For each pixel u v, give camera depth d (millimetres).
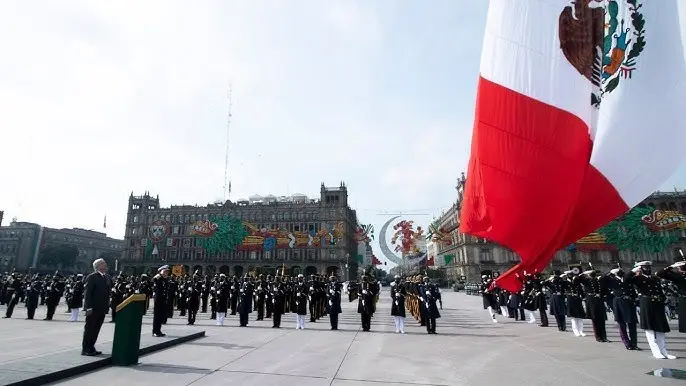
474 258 73562
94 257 134875
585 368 7875
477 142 11789
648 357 9023
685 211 68750
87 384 6457
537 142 10570
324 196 96312
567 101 10219
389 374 7367
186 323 16500
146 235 102625
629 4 10195
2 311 21203
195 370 7535
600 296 11625
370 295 14594
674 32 9789
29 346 9812
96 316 8305
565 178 10305
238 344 10711
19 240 115062
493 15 11352
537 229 10984
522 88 10734
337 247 91625
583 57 10211
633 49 10086
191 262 96688
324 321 18406
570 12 10406
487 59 11453
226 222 84062
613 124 10148
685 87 9539
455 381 6867
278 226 96250
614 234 60312
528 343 11203
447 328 15352
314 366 8008
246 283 16047
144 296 8414
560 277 14781
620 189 10062
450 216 84688
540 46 10609
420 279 18125
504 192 11180
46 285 23062
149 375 7098
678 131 9539
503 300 20703
